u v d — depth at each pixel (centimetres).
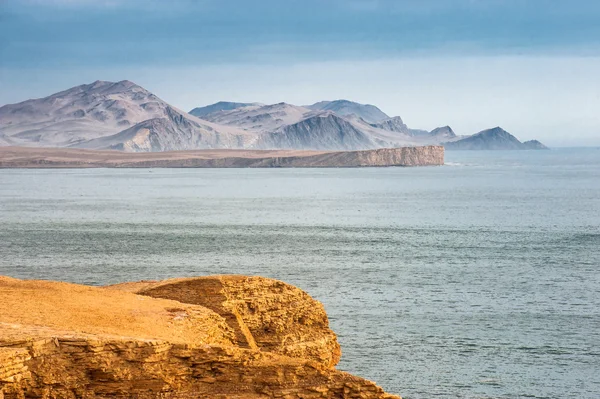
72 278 12781
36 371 4384
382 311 10250
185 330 5647
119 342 4594
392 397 4584
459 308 10506
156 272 13425
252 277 7025
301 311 7062
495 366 8044
